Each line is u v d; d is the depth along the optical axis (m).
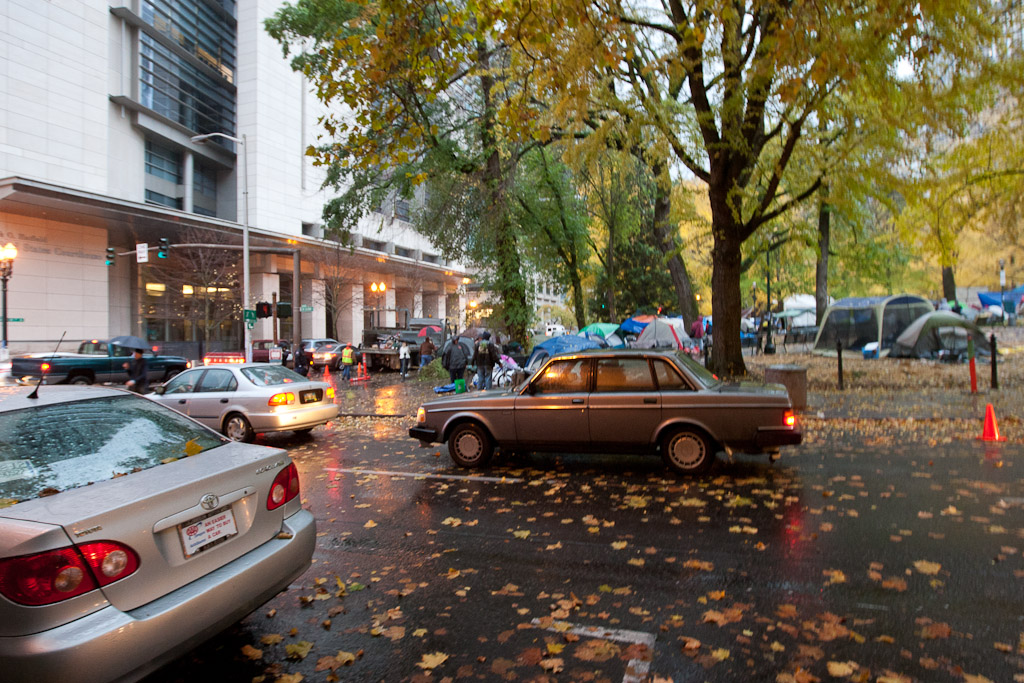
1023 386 13.16
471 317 22.36
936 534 4.86
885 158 11.30
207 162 44.06
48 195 28.83
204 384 10.56
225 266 39.19
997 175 12.06
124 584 2.54
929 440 8.70
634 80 11.70
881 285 39.41
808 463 7.48
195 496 2.92
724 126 11.79
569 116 12.73
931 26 8.59
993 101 10.51
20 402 3.48
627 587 4.05
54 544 2.37
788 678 2.94
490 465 7.98
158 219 34.00
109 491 2.75
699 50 10.95
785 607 3.66
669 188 16.16
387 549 4.97
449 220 19.50
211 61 42.88
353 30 15.91
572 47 7.95
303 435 11.27
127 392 4.04
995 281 42.06
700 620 3.56
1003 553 4.44
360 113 9.72
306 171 47.84
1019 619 3.46
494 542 5.07
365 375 24.66
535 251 21.73
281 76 45.47
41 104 32.03
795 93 7.43
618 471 7.37
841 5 7.44
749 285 45.94
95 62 34.69
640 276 38.09
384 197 20.61
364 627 3.61
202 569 2.90
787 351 28.36
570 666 3.11
